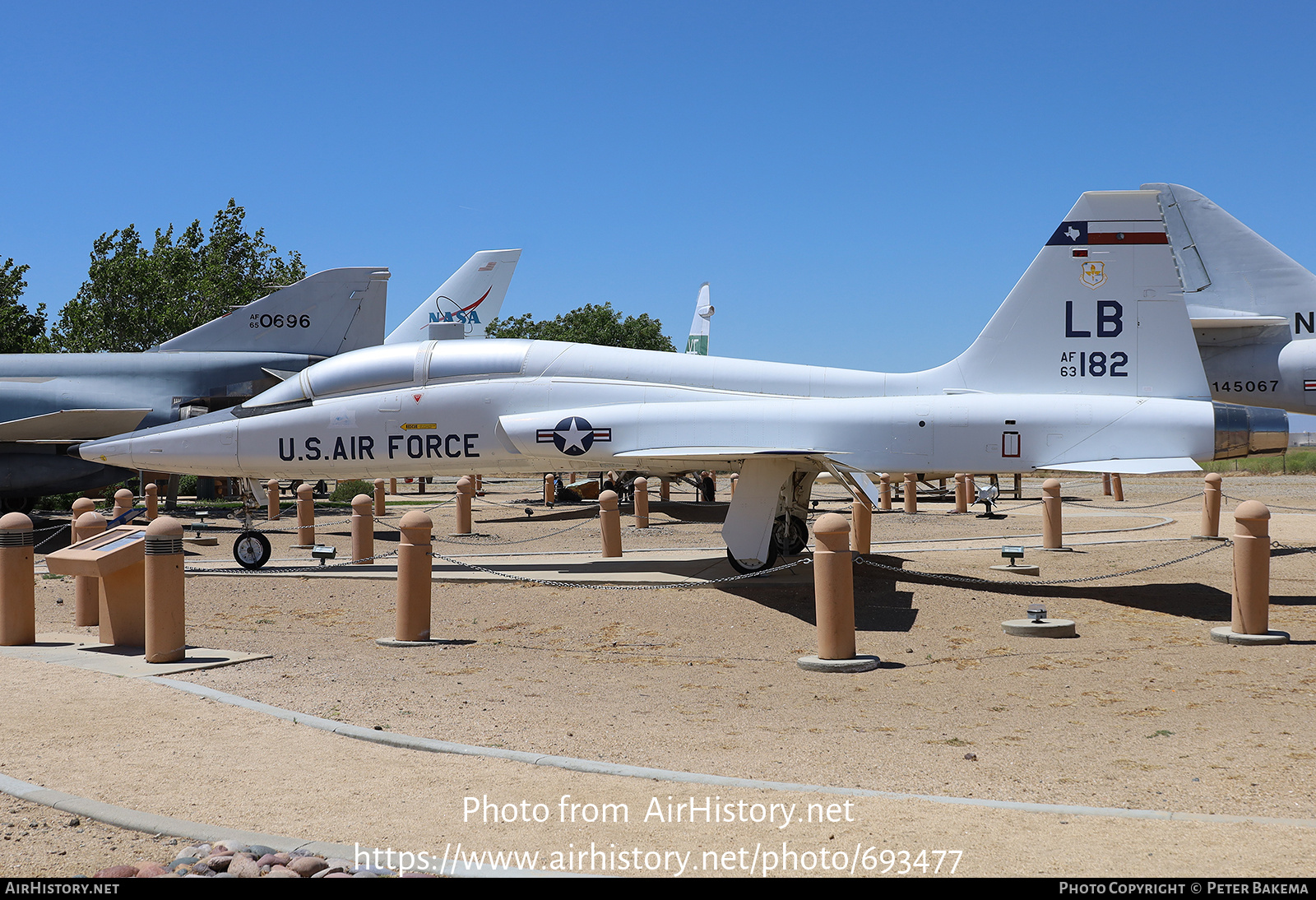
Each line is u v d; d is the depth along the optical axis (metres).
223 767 5.33
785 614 10.69
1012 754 5.91
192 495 36.47
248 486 14.77
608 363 14.01
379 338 25.39
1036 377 13.03
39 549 17.92
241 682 7.66
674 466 14.15
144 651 8.73
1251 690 7.62
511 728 6.45
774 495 12.79
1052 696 7.52
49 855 4.07
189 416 19.23
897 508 26.11
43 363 23.61
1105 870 3.91
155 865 3.91
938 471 12.91
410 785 5.08
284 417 14.30
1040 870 3.93
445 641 9.71
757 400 13.32
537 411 13.79
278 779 5.13
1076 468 12.05
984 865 3.98
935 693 7.66
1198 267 16.61
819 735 6.38
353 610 11.20
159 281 43.06
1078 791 5.12
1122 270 12.84
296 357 24.75
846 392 13.48
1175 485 42.00
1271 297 16.28
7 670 7.84
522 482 48.31
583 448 13.35
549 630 10.20
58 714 6.40
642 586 11.80
